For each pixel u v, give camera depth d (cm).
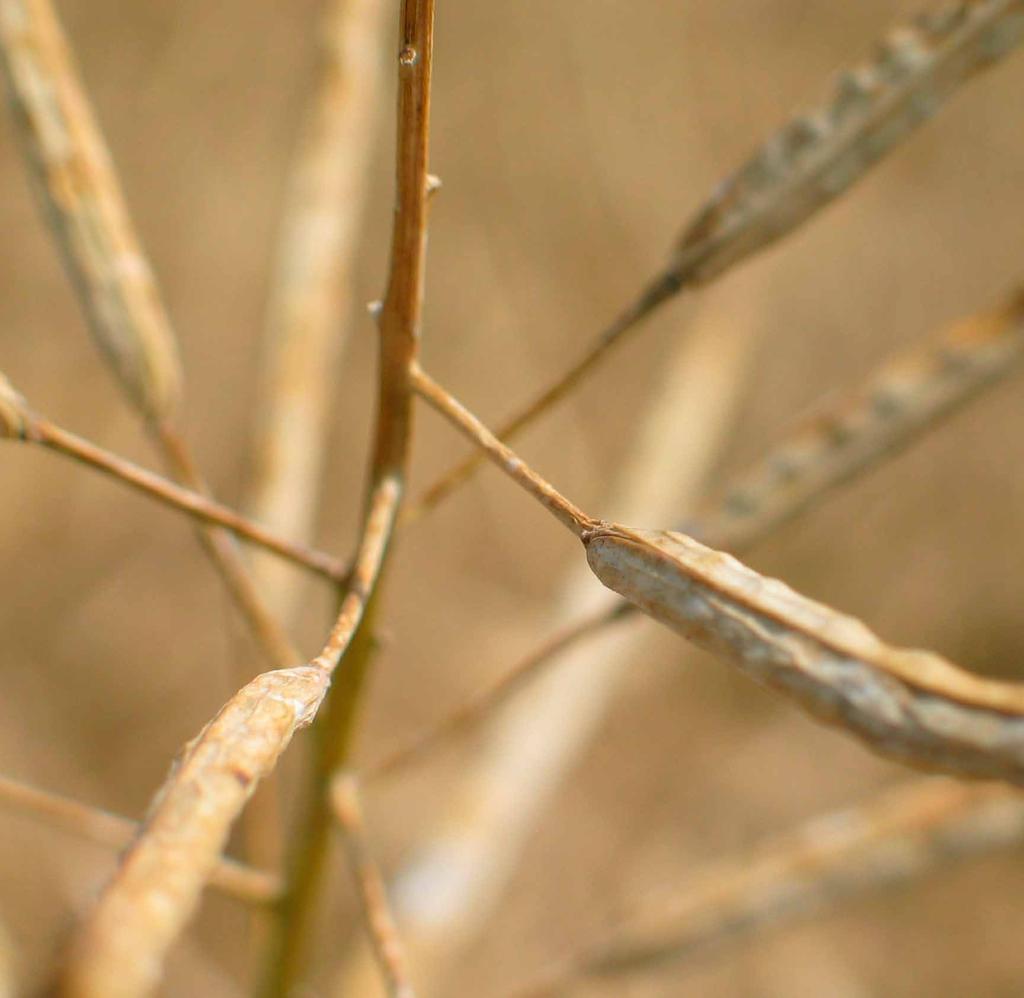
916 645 73
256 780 24
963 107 77
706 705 70
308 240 32
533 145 79
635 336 76
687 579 25
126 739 65
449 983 60
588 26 79
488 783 35
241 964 58
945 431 74
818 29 80
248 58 76
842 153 27
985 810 32
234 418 72
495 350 76
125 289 29
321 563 28
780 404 76
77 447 27
